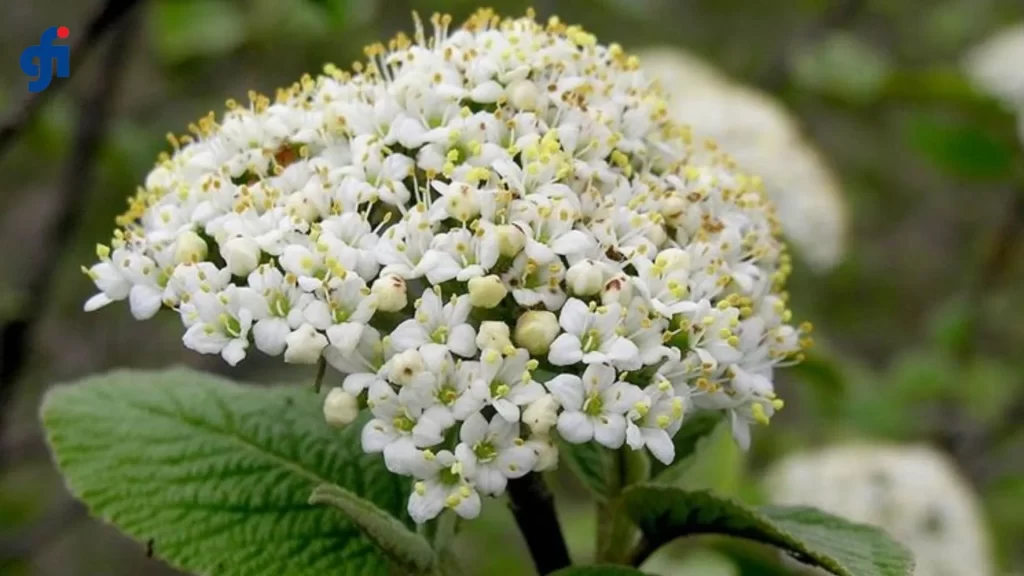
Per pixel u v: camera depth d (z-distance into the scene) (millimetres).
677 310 250
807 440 557
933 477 424
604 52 283
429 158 258
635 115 271
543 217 251
